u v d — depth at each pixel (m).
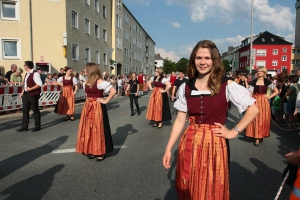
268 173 3.81
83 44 20.30
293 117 6.93
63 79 8.16
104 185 3.37
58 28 16.97
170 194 3.12
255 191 3.22
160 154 4.70
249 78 11.66
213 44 1.89
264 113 5.27
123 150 4.96
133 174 3.74
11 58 16.11
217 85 1.85
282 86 8.30
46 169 3.94
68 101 8.12
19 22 16.08
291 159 1.95
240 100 1.80
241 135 6.35
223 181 1.84
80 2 19.50
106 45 26.70
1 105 8.51
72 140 5.72
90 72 4.32
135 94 9.60
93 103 4.29
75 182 3.46
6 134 6.30
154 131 6.78
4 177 3.63
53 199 2.99
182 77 10.79
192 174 1.88
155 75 7.41
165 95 7.35
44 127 7.19
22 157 4.51
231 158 4.52
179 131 2.07
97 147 4.22
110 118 8.93
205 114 1.89
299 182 1.94
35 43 16.55
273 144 5.51
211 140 1.87
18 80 10.03
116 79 20.95
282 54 59.91
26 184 3.40
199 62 1.87
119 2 32.06
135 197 3.04
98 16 23.88
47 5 16.66
